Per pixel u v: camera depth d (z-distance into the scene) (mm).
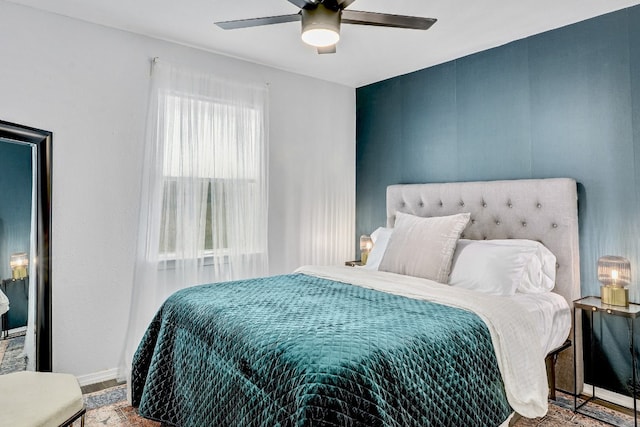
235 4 2475
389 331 1538
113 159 2793
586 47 2623
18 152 2363
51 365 2459
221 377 1604
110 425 2154
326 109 4047
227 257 3266
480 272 2469
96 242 2727
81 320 2666
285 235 3758
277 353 1384
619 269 2314
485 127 3164
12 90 2432
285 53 3297
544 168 2820
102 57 2752
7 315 2258
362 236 3830
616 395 2451
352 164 4285
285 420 1229
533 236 2756
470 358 1599
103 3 2463
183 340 1960
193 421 1757
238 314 1783
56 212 2570
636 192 2406
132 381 2293
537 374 1867
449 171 3418
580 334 2510
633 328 2318
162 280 2973
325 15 1977
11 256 2291
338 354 1311
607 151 2521
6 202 2287
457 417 1472
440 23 2703
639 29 2408
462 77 3330
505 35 2900
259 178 3447
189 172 3076
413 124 3721
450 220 2693
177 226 3016
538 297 2400
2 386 1657
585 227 2617
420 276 2604
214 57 3275
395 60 3438
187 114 3078
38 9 2520
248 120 3402
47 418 1456
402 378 1329
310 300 2055
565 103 2717
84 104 2680
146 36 2936
